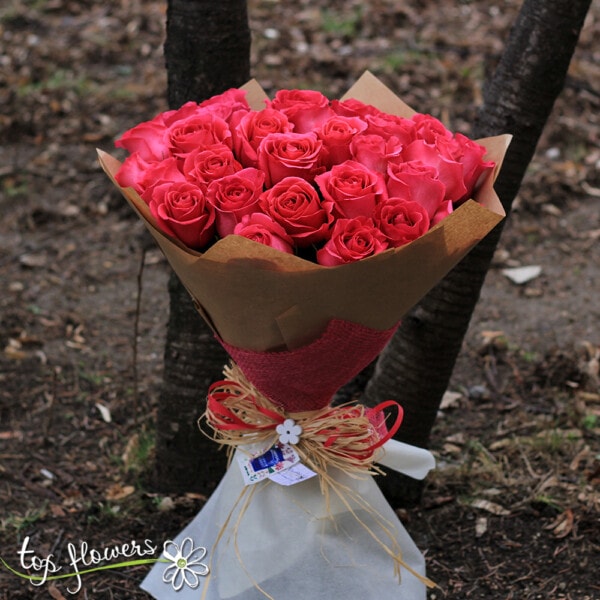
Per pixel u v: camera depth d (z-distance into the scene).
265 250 1.93
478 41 8.12
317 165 2.23
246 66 3.33
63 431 4.23
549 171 6.47
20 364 4.71
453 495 3.74
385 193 2.12
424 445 3.51
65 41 8.27
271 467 2.39
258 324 2.14
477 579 3.30
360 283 2.03
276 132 2.27
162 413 3.65
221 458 3.67
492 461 3.95
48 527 3.60
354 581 2.43
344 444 2.40
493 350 4.83
